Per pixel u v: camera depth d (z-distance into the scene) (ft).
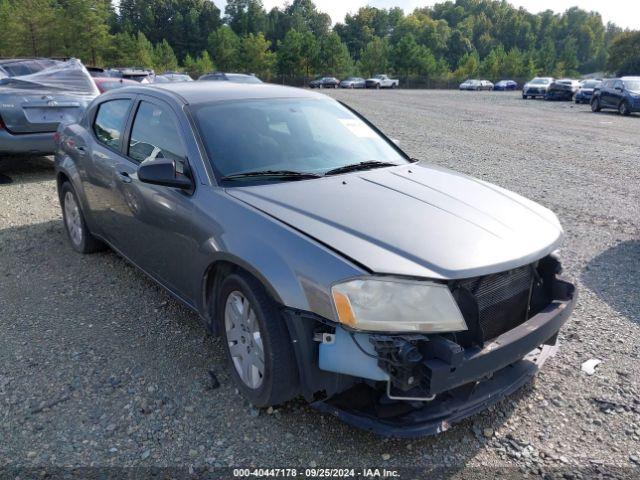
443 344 7.55
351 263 7.86
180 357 11.16
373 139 13.29
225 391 10.03
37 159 31.55
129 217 12.79
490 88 219.00
